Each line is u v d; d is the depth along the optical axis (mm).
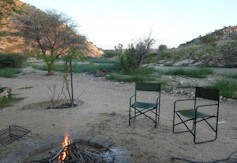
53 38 20984
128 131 5602
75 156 3738
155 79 16219
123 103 9281
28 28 20359
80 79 17812
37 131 5629
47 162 3738
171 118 7027
